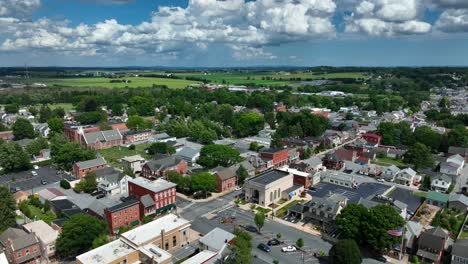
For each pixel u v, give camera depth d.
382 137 190.88
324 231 96.38
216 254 78.00
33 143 171.88
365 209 89.25
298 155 168.62
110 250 77.88
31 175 145.88
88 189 126.06
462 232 95.56
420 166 149.88
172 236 88.56
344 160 159.12
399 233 81.25
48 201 112.44
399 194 124.75
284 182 123.06
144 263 77.75
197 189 120.81
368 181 140.62
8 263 75.38
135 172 151.38
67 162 149.88
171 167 139.25
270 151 158.38
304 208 105.44
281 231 97.75
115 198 121.88
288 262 82.31
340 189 131.25
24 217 105.62
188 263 74.69
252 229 98.88
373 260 82.62
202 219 105.56
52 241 84.81
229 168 137.00
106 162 156.50
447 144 174.88
